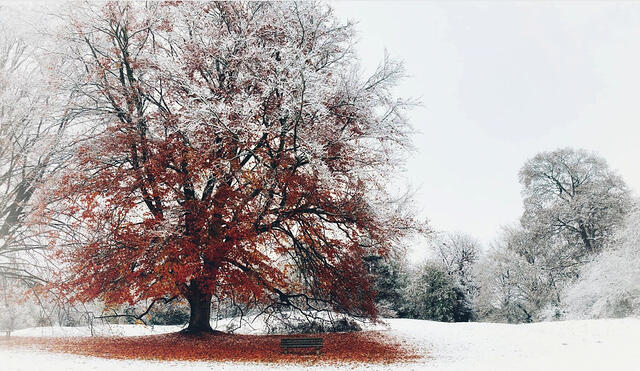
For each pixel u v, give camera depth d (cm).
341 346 1588
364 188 1611
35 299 1786
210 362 1190
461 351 1490
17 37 1612
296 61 1454
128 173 1530
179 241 1435
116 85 1661
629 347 1352
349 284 1720
